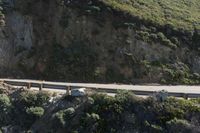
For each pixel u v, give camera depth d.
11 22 61.88
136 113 42.62
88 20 59.47
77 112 43.78
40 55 59.25
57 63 58.12
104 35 58.59
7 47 60.25
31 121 45.69
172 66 56.59
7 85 51.09
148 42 57.56
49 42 60.09
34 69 58.66
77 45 58.84
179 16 62.00
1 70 58.91
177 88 52.16
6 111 46.88
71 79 56.78
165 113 42.16
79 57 57.84
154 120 42.00
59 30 60.28
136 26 58.44
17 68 59.03
